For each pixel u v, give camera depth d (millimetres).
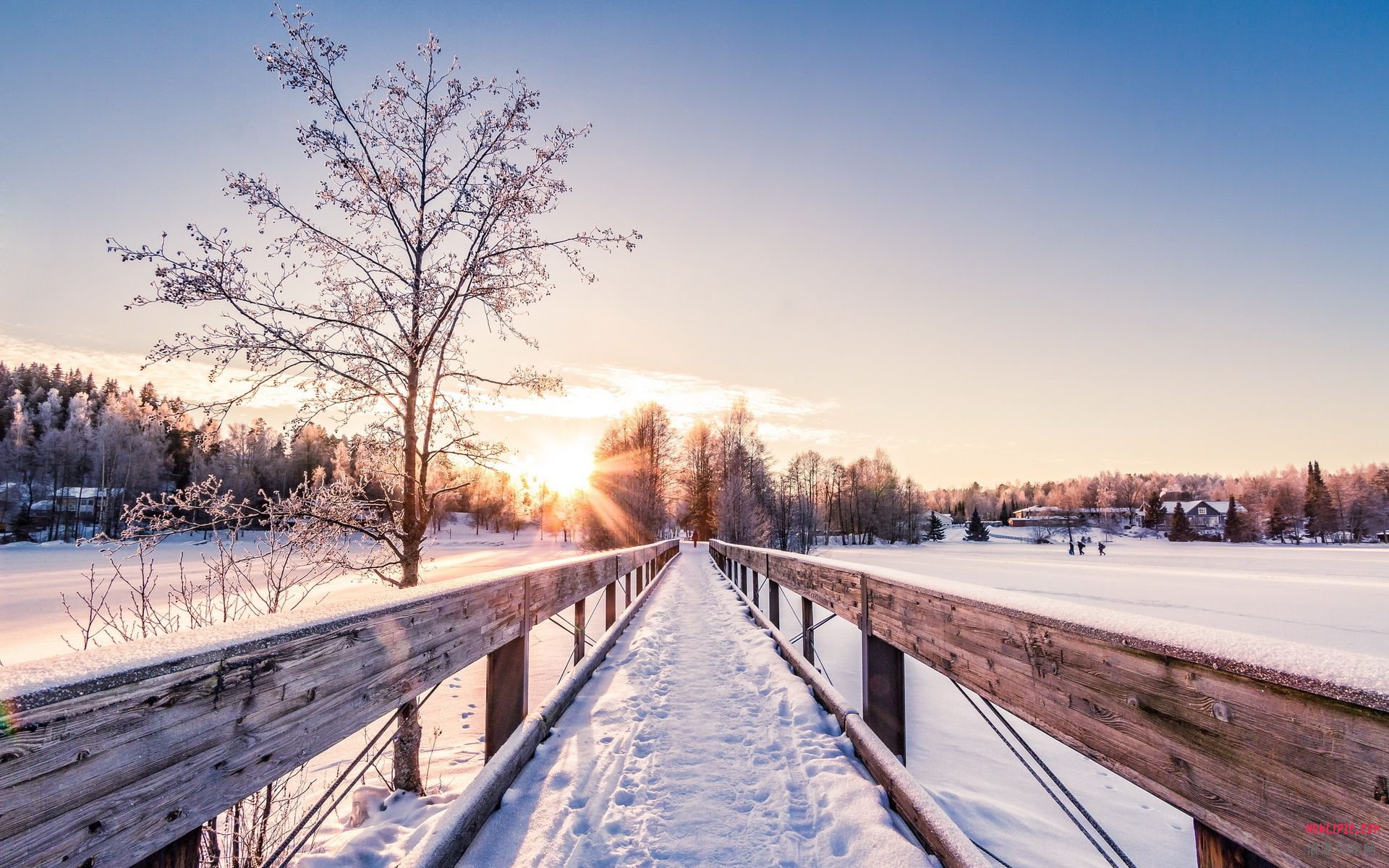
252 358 4512
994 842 3107
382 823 3361
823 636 9070
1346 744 892
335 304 5172
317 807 1998
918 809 2084
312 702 1483
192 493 4328
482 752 5184
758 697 4016
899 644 2660
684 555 30406
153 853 1073
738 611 8008
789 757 2949
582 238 5566
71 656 1022
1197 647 1145
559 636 9930
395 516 5129
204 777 1171
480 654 2527
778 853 2139
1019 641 1775
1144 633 1285
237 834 3088
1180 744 1201
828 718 3381
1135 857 3129
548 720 3203
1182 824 3541
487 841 2109
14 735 832
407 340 5027
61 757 899
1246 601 20375
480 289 5176
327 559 4906
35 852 853
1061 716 1572
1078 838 3271
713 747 3102
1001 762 4453
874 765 2594
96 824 954
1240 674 1062
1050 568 35031
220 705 1215
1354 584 25484
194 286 4188
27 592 19172
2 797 813
